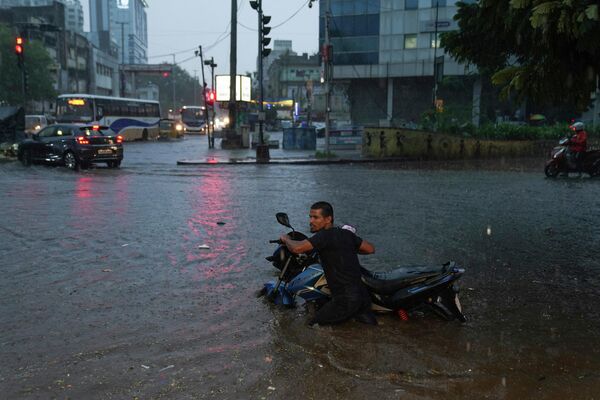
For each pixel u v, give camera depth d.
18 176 16.94
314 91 72.06
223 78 35.19
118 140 20.48
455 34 6.82
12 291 5.45
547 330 4.61
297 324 4.69
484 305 5.23
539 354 4.11
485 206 11.20
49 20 81.50
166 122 48.84
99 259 6.71
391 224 9.16
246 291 5.57
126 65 79.81
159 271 6.24
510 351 4.16
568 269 6.50
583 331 4.59
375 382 3.62
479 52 6.89
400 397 3.42
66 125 20.23
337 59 47.78
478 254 7.15
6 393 3.40
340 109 50.62
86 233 8.20
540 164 23.23
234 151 30.95
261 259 6.82
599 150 16.75
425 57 45.66
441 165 22.56
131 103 43.16
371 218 9.71
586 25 4.37
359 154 27.39
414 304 4.77
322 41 47.88
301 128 31.69
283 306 5.13
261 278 6.02
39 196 12.15
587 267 6.59
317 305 5.02
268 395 3.42
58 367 3.78
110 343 4.21
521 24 5.03
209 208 10.72
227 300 5.29
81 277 5.96
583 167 16.81
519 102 5.81
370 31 46.75
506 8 5.42
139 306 5.07
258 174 18.28
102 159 19.80
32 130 37.47
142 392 3.44
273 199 12.05
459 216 9.99
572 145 16.78
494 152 26.88
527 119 42.28
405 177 17.27
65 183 14.94
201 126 59.78
